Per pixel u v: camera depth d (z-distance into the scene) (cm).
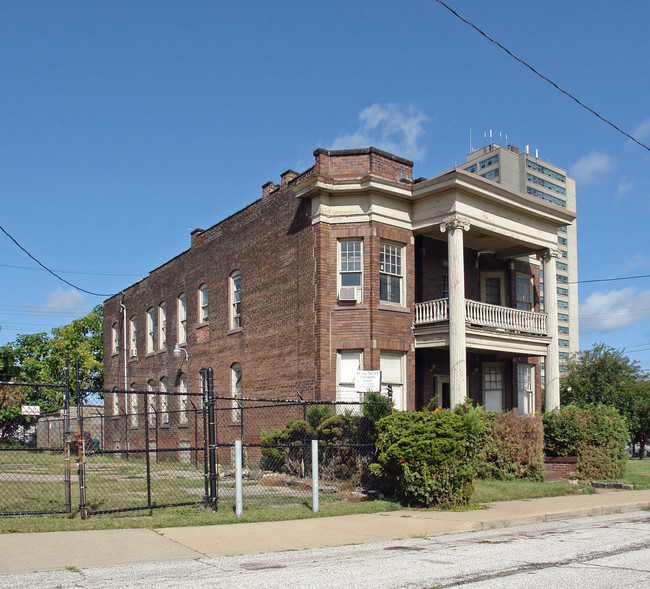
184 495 1400
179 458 2741
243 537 987
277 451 1864
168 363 3112
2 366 4503
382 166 2102
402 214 2123
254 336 2348
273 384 2202
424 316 2105
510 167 11406
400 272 2123
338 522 1133
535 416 1908
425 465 1301
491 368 2477
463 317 1991
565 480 1909
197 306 2839
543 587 679
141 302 3531
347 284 2052
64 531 990
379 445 1380
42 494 1416
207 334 2714
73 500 1317
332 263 2048
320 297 2012
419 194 2100
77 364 1130
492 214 2161
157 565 801
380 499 1377
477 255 2505
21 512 1048
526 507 1348
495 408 2441
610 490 1775
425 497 1303
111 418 3803
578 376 4478
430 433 1317
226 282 2592
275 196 2303
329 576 736
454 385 1961
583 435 1973
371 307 2003
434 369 2227
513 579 718
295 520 1148
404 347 2073
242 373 2400
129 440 3481
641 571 764
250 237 2444
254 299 2373
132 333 3647
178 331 3038
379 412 1509
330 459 1648
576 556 862
